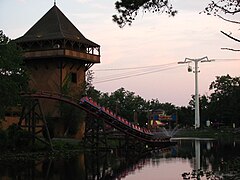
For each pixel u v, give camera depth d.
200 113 137.12
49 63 78.88
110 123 61.19
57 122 75.38
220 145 72.25
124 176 34.97
